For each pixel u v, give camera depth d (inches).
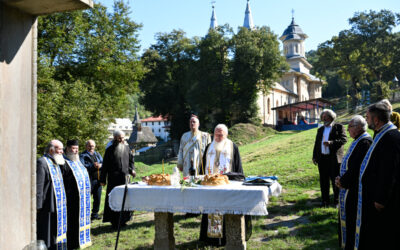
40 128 694.5
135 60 1054.4
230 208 163.3
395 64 2214.6
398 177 128.3
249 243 207.0
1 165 88.3
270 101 2251.5
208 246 205.6
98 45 938.1
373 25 2182.6
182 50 1969.7
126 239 233.5
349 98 2812.5
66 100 794.2
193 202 169.2
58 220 199.6
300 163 511.2
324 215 254.1
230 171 227.1
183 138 290.2
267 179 193.8
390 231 130.2
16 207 92.3
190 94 1796.3
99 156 320.8
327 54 2305.6
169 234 191.8
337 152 273.7
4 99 89.4
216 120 1815.9
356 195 157.6
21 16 95.6
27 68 96.7
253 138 1514.5
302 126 1829.5
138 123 3159.5
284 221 253.4
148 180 189.5
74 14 848.3
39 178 192.1
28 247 93.8
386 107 137.7
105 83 989.8
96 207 308.2
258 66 1702.8
